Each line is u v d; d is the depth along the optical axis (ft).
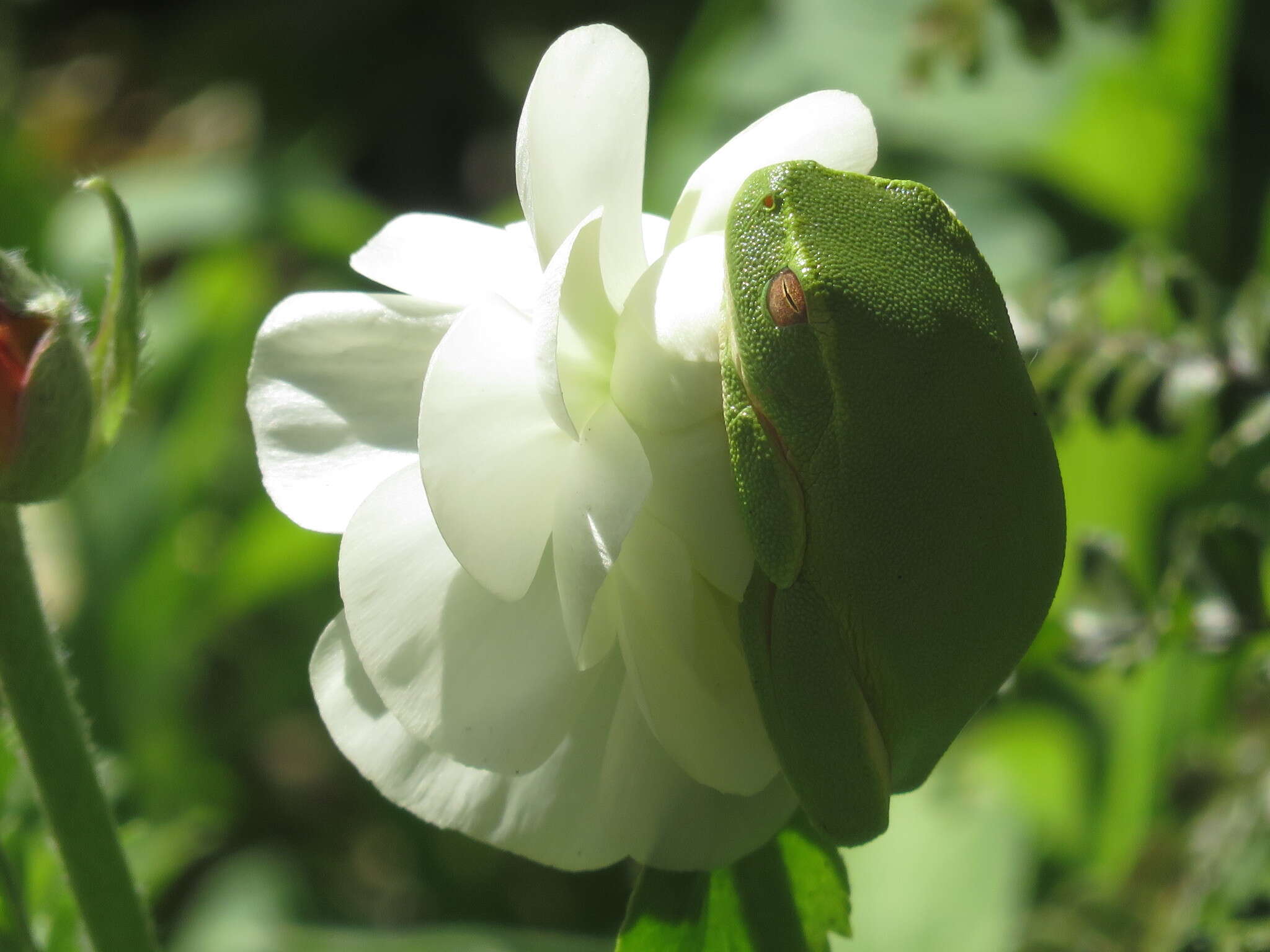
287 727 1.76
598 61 0.76
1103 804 1.26
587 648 0.75
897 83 0.99
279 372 0.78
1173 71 1.61
